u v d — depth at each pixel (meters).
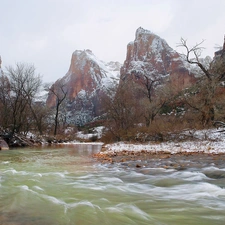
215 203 4.41
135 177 7.09
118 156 13.19
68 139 46.06
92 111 131.38
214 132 18.91
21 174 7.57
